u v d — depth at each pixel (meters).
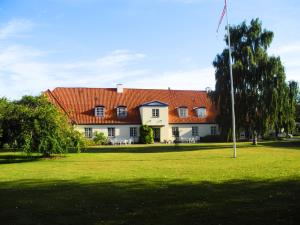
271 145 44.41
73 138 29.67
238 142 55.09
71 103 58.41
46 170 20.84
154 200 11.73
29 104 29.70
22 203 11.81
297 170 18.53
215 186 14.02
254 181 15.06
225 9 29.00
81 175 18.27
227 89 42.44
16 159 29.09
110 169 20.77
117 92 62.03
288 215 9.58
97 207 11.03
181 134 61.47
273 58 41.88
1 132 27.44
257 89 42.09
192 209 10.42
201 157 28.27
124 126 58.62
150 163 24.00
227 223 8.98
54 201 12.02
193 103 64.50
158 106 59.78
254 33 43.19
